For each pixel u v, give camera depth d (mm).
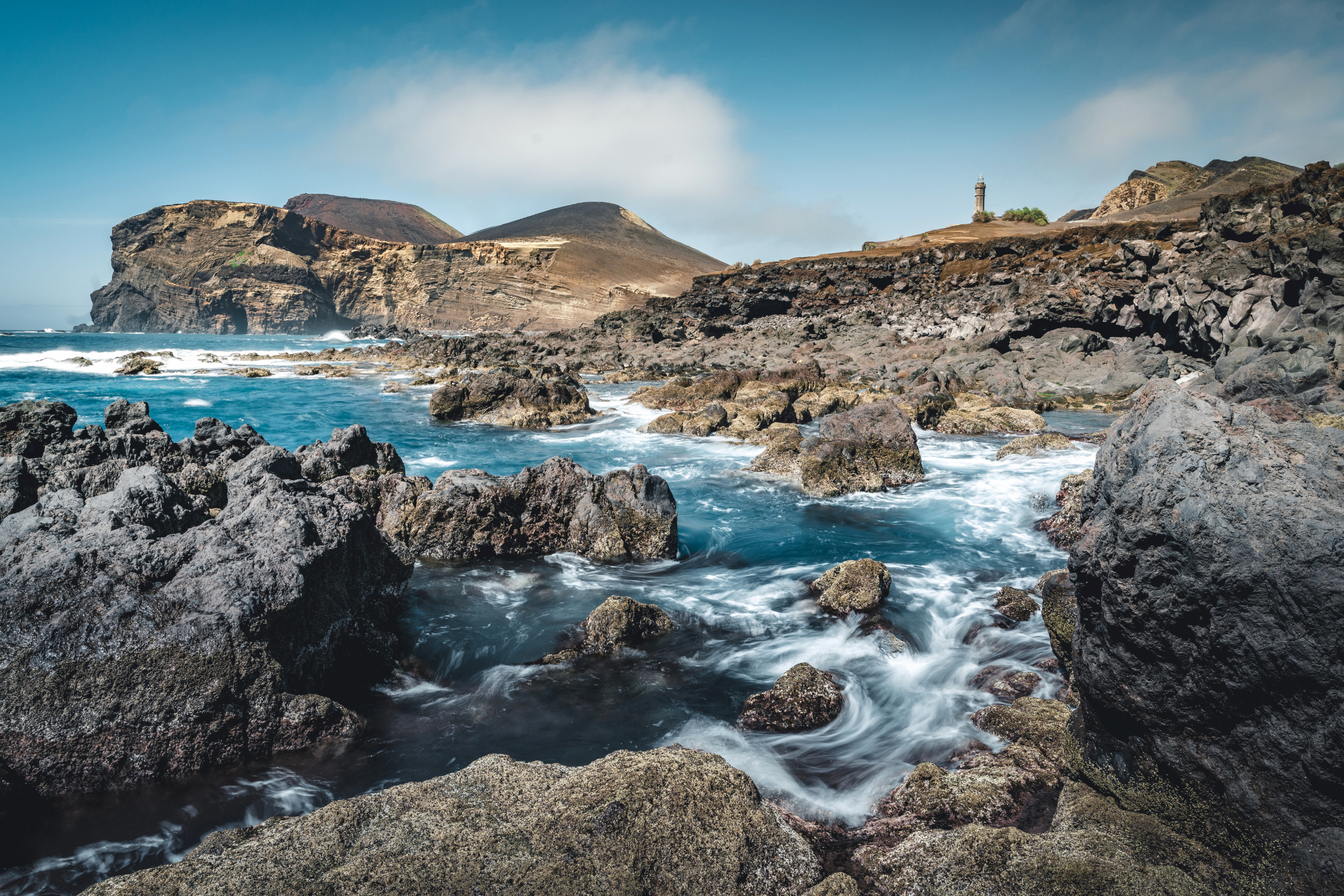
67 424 13281
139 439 12227
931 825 4844
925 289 57906
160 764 5520
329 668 6914
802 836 4555
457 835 4066
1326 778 3439
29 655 5449
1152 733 4133
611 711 6715
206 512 8398
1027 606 8531
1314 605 3441
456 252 175125
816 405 25938
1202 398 4391
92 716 5418
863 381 34125
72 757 5363
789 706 6570
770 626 8570
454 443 20938
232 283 161875
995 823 4762
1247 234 33594
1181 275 32094
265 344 97062
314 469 12680
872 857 4508
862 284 63781
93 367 46719
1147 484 4094
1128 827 4109
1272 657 3570
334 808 4309
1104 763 4527
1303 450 4074
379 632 7688
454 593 9273
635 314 75438
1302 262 25516
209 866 3854
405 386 35844
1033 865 3914
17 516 6707
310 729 5934
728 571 10445
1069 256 46750
